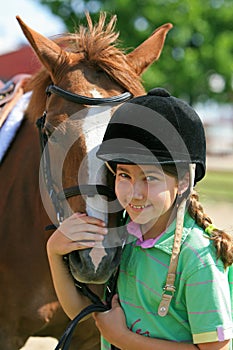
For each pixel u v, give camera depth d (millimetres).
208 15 20297
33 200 2887
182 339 2020
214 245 1968
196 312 1934
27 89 3098
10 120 3160
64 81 2498
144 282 2033
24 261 2857
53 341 4523
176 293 1987
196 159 1996
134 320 2055
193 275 1936
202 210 2055
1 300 2908
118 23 18016
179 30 18656
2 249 2908
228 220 8906
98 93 2404
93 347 3049
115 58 2541
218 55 20078
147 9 18031
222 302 1923
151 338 2002
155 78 17281
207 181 15352
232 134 27578
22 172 2982
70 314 2242
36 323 2887
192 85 19781
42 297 2854
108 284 2207
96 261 2066
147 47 2783
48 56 2602
